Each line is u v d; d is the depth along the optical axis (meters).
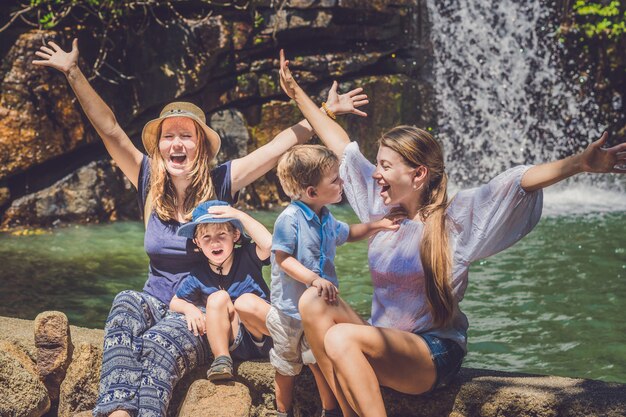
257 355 4.28
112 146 4.59
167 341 4.08
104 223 10.50
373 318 3.96
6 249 9.09
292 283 3.90
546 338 6.29
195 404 3.94
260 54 11.36
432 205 3.82
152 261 4.45
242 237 4.38
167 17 10.88
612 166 3.43
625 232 9.62
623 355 5.95
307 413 4.14
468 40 13.54
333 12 11.50
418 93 12.73
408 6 12.37
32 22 10.39
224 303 4.16
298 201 3.89
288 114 11.47
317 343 3.71
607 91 14.43
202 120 4.51
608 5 14.18
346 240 3.96
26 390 4.14
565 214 10.59
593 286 7.56
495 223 3.69
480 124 13.74
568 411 3.61
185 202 4.46
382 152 3.85
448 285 3.72
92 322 6.76
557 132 14.35
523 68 14.10
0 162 10.04
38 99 10.14
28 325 4.69
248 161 4.61
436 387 3.79
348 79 11.89
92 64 10.36
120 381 3.91
